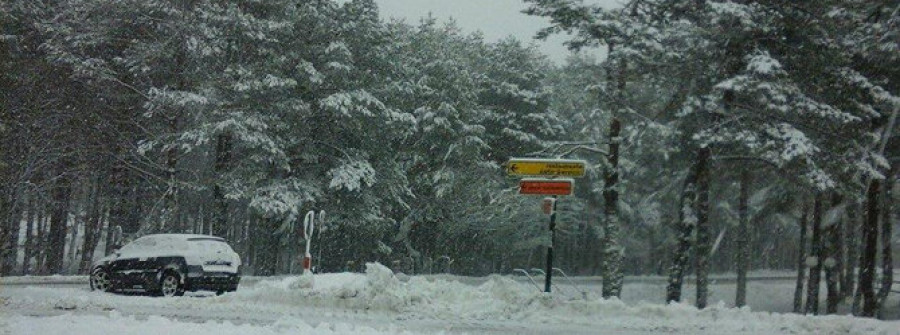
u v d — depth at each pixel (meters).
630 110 21.39
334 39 32.91
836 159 20.86
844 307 31.77
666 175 29.78
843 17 20.27
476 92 41.12
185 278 17.09
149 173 30.48
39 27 29.78
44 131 30.88
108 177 33.88
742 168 24.03
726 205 31.86
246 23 29.00
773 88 19.59
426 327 12.34
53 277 23.92
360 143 35.47
